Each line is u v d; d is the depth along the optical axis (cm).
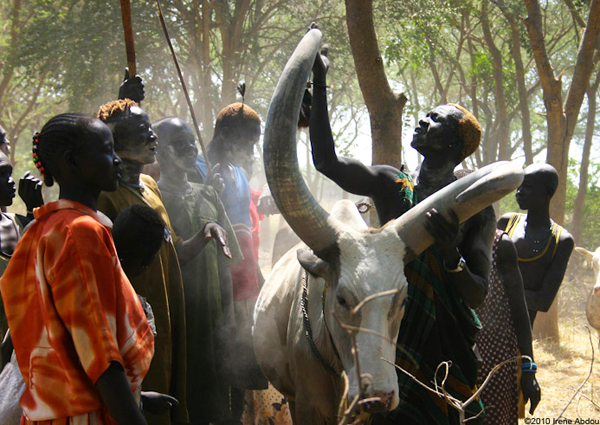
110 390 227
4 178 417
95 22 1609
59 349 230
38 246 236
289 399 424
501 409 415
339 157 355
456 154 356
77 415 232
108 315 232
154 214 288
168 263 386
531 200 534
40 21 1705
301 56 311
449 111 352
